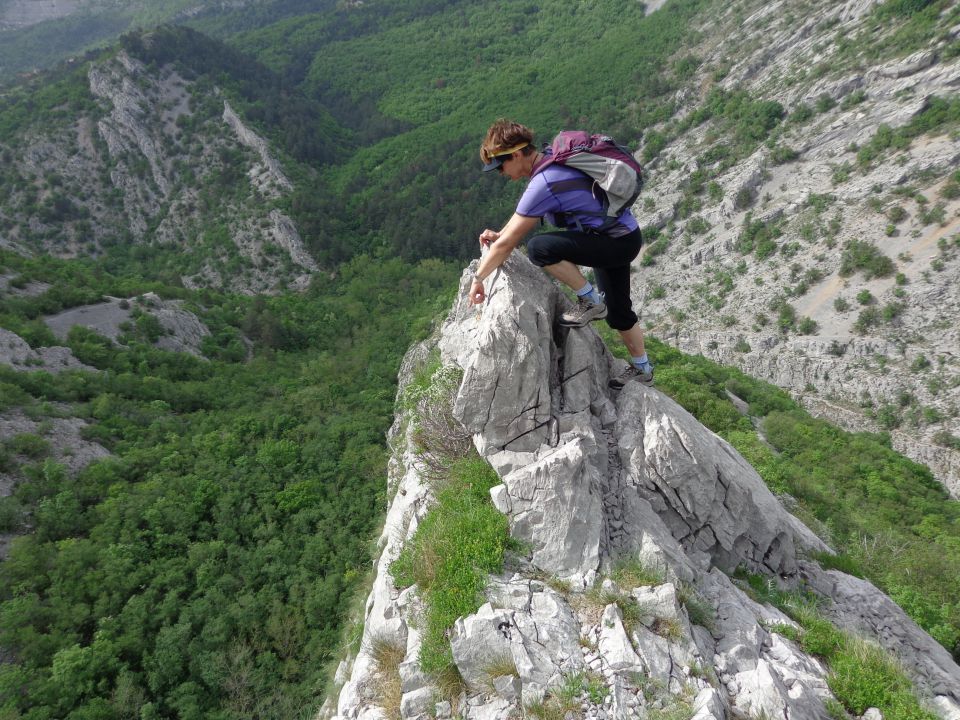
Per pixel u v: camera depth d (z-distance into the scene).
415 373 10.14
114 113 169.88
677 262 114.75
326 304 115.31
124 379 62.09
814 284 92.56
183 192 161.75
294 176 167.25
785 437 46.78
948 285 79.81
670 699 4.14
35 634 29.70
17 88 195.00
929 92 96.88
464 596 5.08
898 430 72.94
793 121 114.69
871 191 94.06
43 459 45.12
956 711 5.01
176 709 28.14
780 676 4.55
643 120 152.75
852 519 20.31
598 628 4.63
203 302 101.31
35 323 67.06
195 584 35.03
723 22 165.88
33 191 154.25
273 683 29.02
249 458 49.75
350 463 49.12
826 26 127.75
